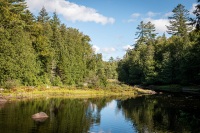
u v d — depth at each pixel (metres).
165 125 27.97
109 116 33.44
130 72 107.69
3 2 60.75
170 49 93.31
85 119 30.94
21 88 56.84
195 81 77.38
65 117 31.55
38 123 27.25
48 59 71.19
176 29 105.62
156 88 87.19
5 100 44.09
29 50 63.16
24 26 69.12
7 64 54.16
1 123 26.48
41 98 50.69
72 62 80.06
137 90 75.50
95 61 100.69
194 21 36.38
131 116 33.50
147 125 28.08
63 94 59.84
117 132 25.08
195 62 68.38
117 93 68.69
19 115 31.08
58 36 79.50
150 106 42.66
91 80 76.94
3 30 55.09
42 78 68.62
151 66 93.75
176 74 84.94
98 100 51.78
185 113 35.00
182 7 104.69
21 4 73.44
